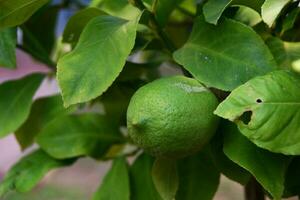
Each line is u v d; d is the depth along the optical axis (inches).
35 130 28.0
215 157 22.3
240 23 21.7
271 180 20.1
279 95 19.6
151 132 20.5
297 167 22.2
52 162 27.1
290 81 20.0
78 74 21.0
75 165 82.7
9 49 24.0
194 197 24.0
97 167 82.0
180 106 20.4
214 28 22.3
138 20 22.1
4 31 24.1
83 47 21.8
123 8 25.2
